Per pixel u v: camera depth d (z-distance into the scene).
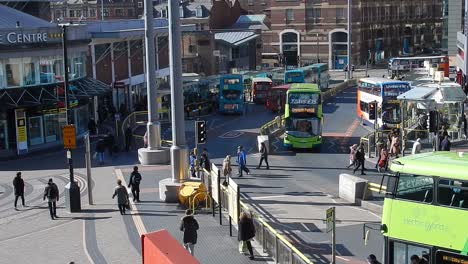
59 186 39.03
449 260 16.52
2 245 27.36
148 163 44.28
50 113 53.91
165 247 15.41
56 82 53.78
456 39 114.31
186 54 112.31
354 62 124.06
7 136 50.75
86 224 29.91
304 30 125.81
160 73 82.06
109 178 40.56
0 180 41.28
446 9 138.50
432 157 18.00
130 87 73.56
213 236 26.72
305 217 30.06
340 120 66.12
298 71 82.69
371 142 47.47
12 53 50.09
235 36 121.69
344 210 31.44
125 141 50.25
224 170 38.25
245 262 23.22
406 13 143.38
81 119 58.34
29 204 34.66
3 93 49.59
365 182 32.75
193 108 72.69
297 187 37.00
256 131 59.94
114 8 137.38
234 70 109.38
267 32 129.38
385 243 17.72
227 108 72.69
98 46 67.62
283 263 21.83
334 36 123.69
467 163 16.86
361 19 125.50
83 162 46.50
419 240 17.03
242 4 147.75
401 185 17.44
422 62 91.25
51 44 53.19
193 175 37.72
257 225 25.31
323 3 123.50
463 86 75.88
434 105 48.34
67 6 133.88
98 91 58.62
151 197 34.50
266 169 42.94
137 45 75.62
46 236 28.39
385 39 135.62
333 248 20.97
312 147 49.94
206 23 128.25
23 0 71.56
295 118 50.31
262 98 83.88
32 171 43.91
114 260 24.69
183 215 30.58
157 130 44.66
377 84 57.97
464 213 16.27
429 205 16.88
